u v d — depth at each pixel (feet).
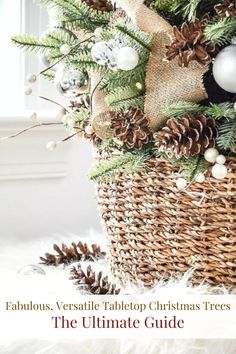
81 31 4.27
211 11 3.96
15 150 5.79
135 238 4.18
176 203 3.97
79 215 6.20
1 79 6.14
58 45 4.21
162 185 3.99
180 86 3.80
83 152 6.16
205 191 3.89
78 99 4.73
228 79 3.63
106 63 3.80
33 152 5.88
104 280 4.15
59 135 5.93
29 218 5.98
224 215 3.91
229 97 3.99
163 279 4.11
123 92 3.89
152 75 3.82
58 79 4.15
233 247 3.93
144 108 3.86
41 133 5.82
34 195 5.98
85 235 5.98
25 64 5.95
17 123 5.64
